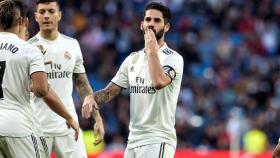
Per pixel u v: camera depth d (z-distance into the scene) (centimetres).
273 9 4381
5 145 1390
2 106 1384
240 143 3153
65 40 1678
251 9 4356
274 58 4109
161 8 1507
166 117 1498
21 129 1383
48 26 1648
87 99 1549
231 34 4184
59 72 1652
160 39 1519
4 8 1402
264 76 3819
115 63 3762
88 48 3834
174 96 1509
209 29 4112
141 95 1502
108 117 3238
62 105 1405
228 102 3528
